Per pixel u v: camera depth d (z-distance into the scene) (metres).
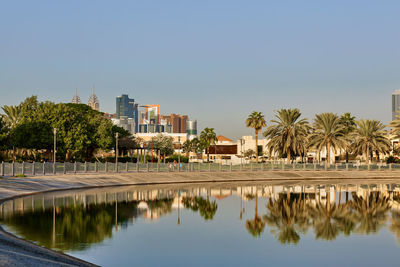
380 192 50.44
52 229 24.67
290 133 83.25
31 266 14.61
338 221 30.78
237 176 70.25
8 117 91.75
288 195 46.62
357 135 91.25
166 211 34.31
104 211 32.81
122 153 107.50
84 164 56.97
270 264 19.56
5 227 24.56
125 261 19.05
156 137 124.75
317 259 20.45
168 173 66.56
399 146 102.19
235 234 25.98
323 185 60.62
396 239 24.83
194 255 20.77
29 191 41.75
